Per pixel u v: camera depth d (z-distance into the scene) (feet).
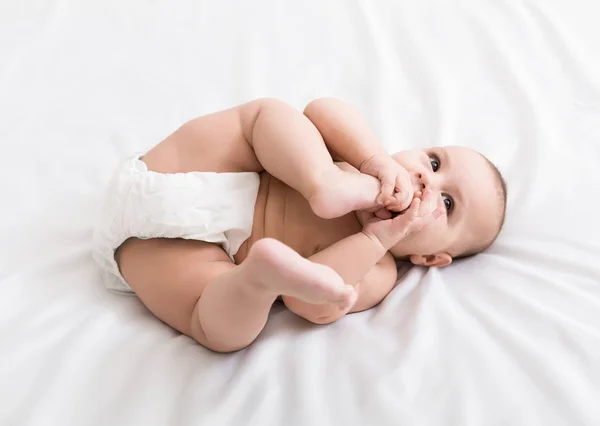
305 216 3.37
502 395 2.79
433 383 2.86
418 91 4.89
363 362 2.93
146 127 4.43
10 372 2.76
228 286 2.73
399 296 3.42
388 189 3.15
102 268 3.42
